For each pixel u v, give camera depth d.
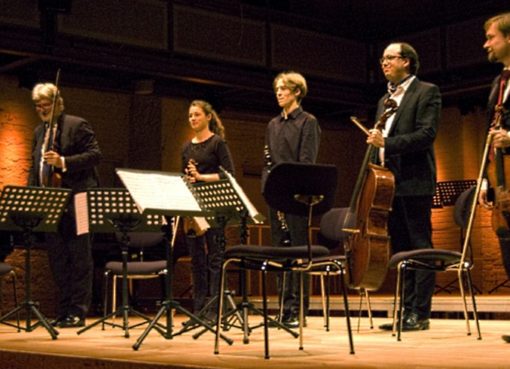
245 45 18.88
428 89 8.06
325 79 20.36
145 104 18.64
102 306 15.32
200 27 18.16
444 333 7.98
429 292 8.20
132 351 6.34
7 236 12.27
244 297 7.22
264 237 20.55
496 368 4.84
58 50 15.79
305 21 20.11
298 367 5.02
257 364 5.22
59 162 8.90
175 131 19.30
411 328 8.23
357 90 20.88
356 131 22.52
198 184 7.29
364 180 7.55
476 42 19.20
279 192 6.14
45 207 8.20
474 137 20.47
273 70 19.34
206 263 10.14
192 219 9.62
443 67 19.88
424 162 8.04
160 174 6.98
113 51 16.58
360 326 9.56
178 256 12.67
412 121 8.05
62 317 9.47
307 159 8.72
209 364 5.27
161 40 17.50
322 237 9.23
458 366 4.94
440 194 16.47
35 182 9.48
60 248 9.37
